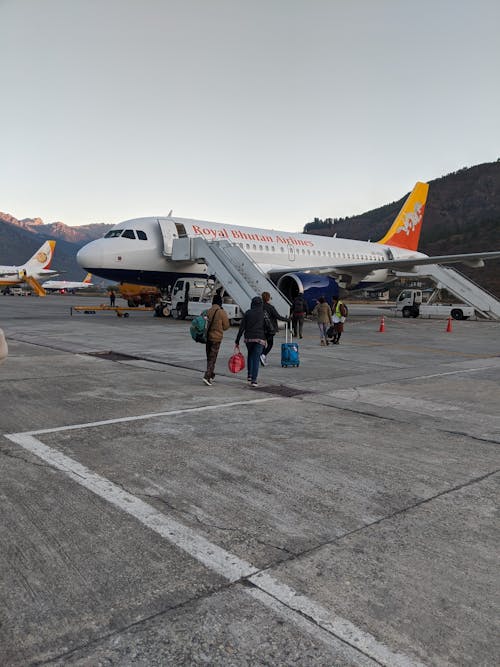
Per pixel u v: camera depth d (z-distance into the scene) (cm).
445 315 3328
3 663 218
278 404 731
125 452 500
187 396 770
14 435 550
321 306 1512
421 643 235
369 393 828
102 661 221
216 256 2156
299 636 238
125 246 2330
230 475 445
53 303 4497
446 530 349
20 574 285
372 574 292
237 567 297
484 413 699
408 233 3850
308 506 385
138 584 278
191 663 220
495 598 271
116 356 1179
